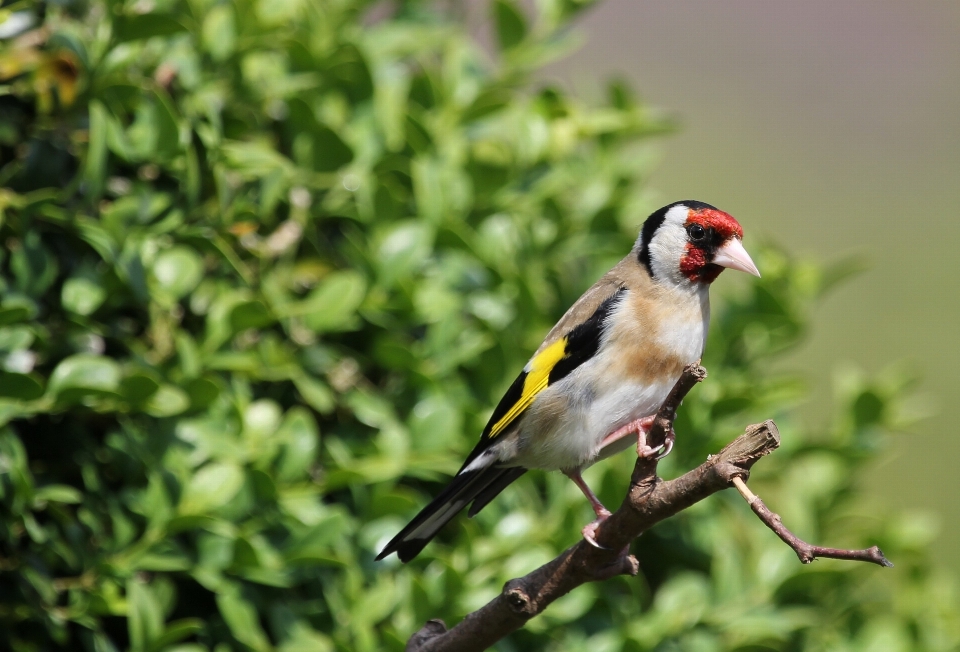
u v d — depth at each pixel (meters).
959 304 20.67
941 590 9.82
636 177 9.51
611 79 9.82
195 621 7.38
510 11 9.37
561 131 8.98
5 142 7.11
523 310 8.45
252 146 7.77
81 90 7.26
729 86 25.75
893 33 28.42
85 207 7.15
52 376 6.70
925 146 24.75
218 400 7.39
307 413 8.00
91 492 7.06
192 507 7.03
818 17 29.03
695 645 8.24
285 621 7.37
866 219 22.34
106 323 7.31
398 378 8.23
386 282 8.02
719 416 8.65
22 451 6.61
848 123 25.27
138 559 6.95
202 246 7.54
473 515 7.72
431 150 8.52
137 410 6.96
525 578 6.18
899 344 19.81
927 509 17.05
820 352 19.61
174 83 7.71
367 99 8.62
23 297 6.87
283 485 7.46
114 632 7.39
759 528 8.97
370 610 7.40
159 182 7.60
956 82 26.78
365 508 7.79
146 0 7.71
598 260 9.37
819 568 8.61
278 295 7.78
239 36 7.95
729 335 9.05
